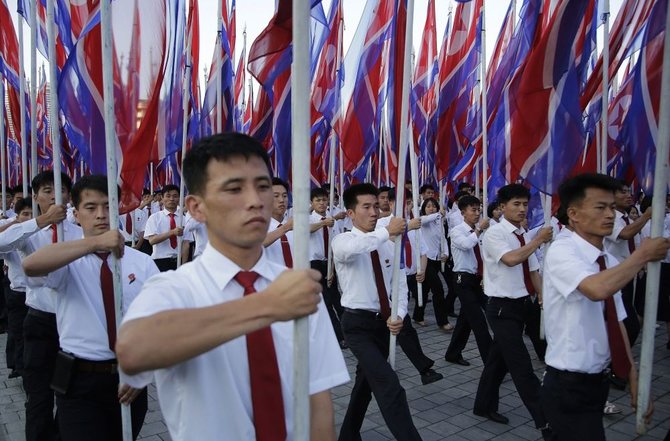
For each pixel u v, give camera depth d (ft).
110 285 9.81
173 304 4.91
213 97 24.84
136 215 35.12
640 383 8.90
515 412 16.17
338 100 21.35
